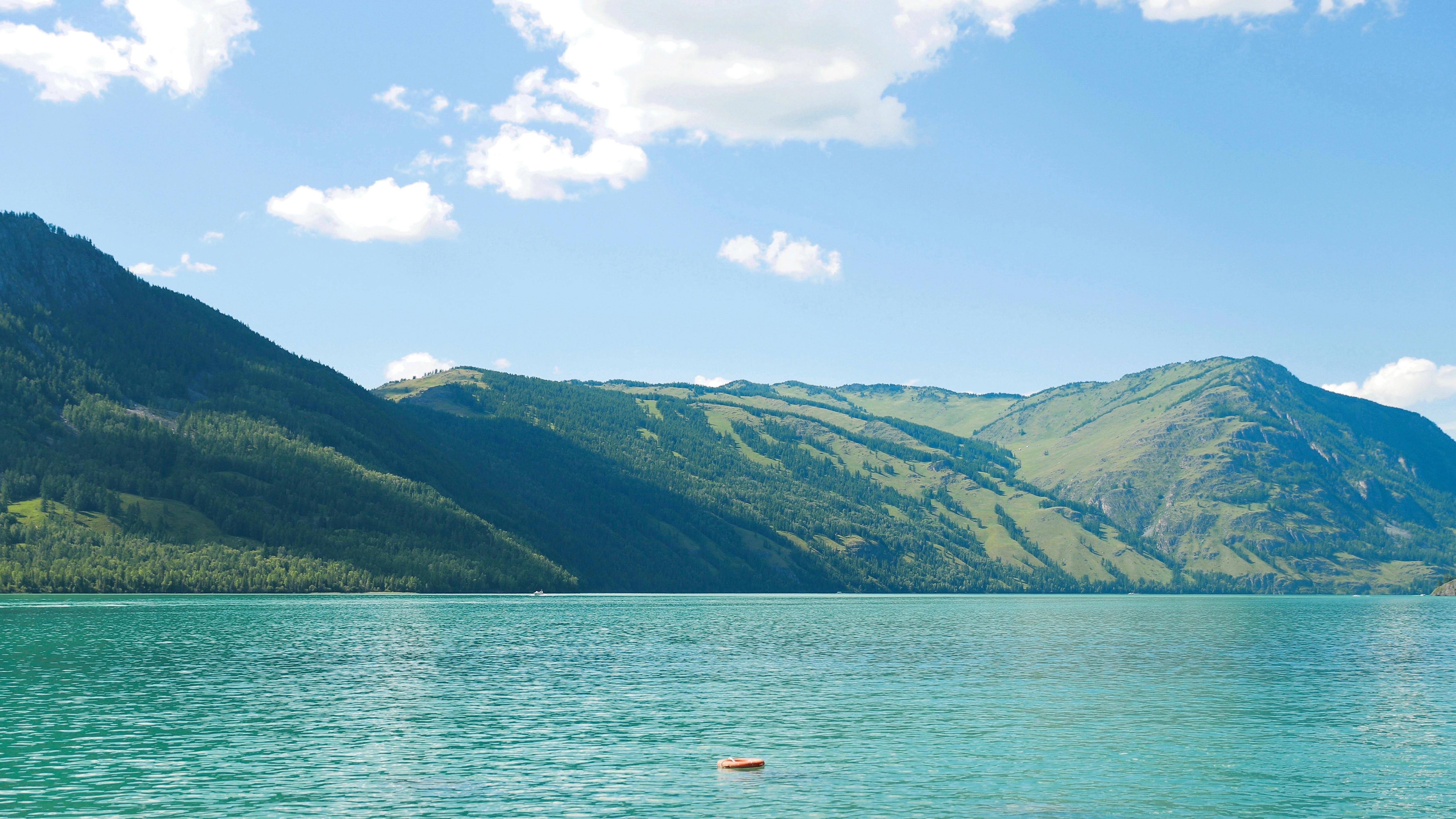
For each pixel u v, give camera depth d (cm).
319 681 10962
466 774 6538
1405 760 7200
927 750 7438
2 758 6931
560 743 7569
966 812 5738
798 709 9325
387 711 8981
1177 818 5669
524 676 11625
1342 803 6016
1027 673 12462
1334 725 8600
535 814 5628
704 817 5600
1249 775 6694
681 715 8894
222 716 8631
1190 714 9162
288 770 6600
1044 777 6575
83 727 8075
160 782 6266
